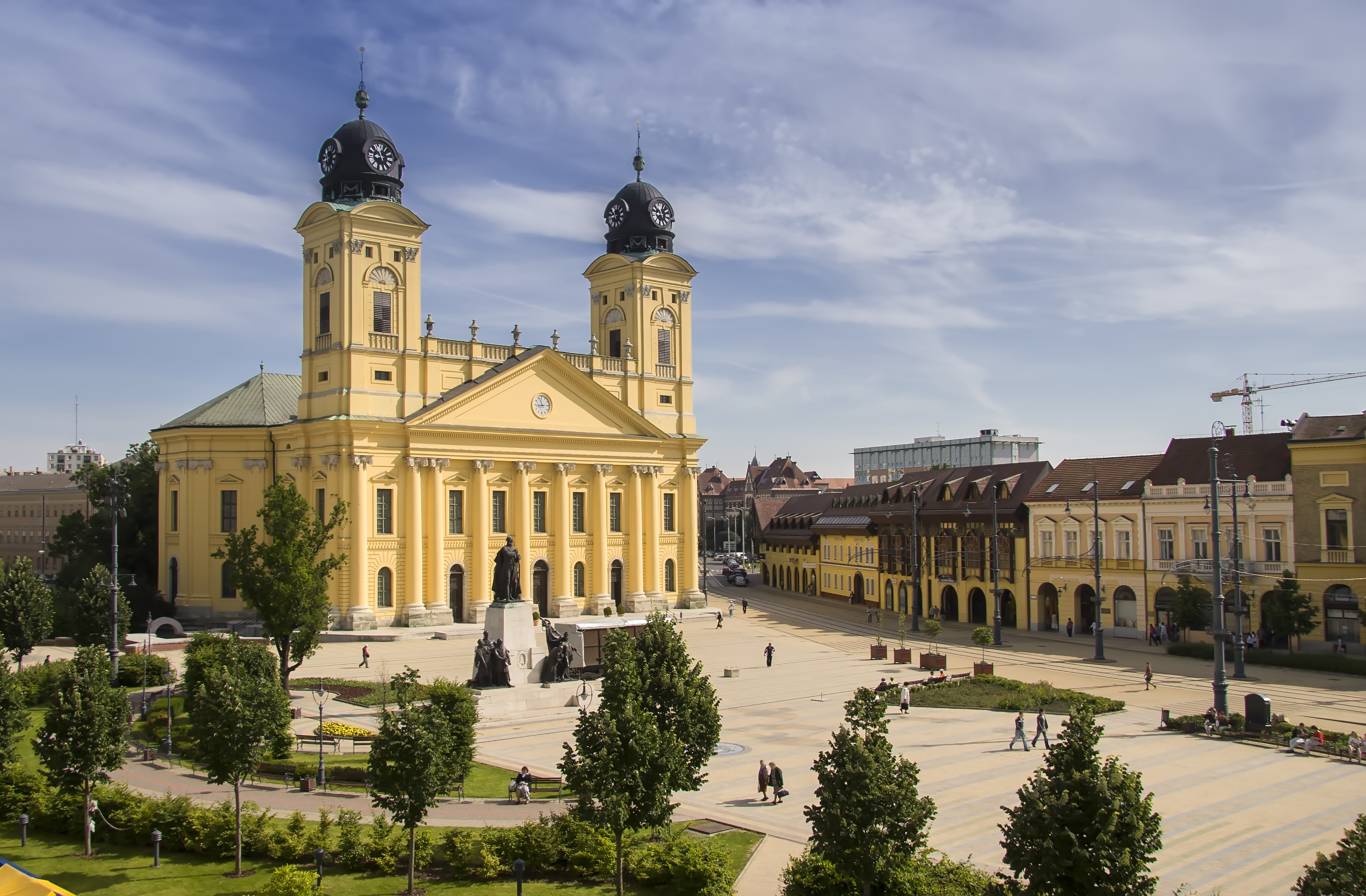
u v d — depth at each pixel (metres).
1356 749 38.31
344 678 58.72
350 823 28.97
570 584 90.06
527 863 27.66
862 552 111.81
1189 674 59.81
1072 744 19.72
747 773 37.72
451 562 83.25
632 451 95.19
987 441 194.62
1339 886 17.16
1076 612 81.31
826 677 60.81
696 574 100.50
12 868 22.55
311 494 80.81
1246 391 111.50
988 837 29.50
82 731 29.14
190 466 83.69
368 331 79.75
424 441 81.38
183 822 29.95
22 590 57.44
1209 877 26.50
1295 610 63.38
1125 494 78.12
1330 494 65.56
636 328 98.75
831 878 23.48
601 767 24.97
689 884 25.45
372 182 81.44
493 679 51.22
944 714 48.88
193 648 47.81
